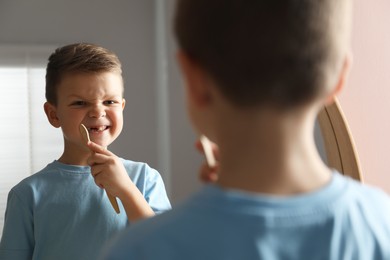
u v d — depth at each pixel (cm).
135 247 39
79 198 105
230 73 37
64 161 109
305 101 38
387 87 96
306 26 37
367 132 95
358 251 40
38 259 103
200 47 38
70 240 103
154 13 277
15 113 268
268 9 37
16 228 104
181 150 255
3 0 264
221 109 38
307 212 39
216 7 37
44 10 268
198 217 39
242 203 38
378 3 96
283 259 38
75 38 272
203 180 48
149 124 279
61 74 104
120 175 92
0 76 266
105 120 104
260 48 36
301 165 39
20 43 266
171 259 38
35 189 106
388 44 96
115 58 108
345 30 40
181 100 253
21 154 269
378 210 43
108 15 275
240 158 38
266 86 37
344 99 94
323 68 38
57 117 108
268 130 38
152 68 278
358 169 69
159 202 110
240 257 38
